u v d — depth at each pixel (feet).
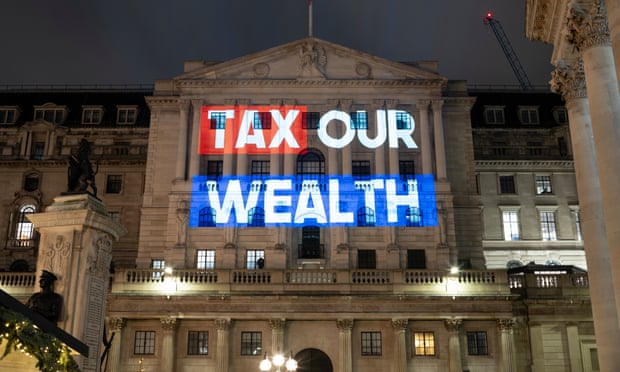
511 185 238.68
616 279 80.53
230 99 202.49
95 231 76.89
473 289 178.91
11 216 234.17
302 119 201.77
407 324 175.42
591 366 176.96
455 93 211.41
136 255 229.04
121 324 173.88
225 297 174.19
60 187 237.86
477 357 175.73
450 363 171.73
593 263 96.07
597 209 98.27
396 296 174.09
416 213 195.00
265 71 205.26
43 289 72.90
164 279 178.60
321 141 199.82
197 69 203.62
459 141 207.10
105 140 253.24
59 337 53.93
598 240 96.73
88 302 74.38
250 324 177.27
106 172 238.68
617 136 85.30
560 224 233.96
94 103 266.57
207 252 191.01
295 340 176.45
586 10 89.97
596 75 88.33
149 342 176.24
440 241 191.42
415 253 192.24
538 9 106.32
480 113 265.13
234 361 174.40
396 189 195.62
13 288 179.01
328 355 175.63
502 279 179.32
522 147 252.62
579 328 179.83
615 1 74.23
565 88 107.24
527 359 177.58
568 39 94.68
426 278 179.73
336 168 197.16
